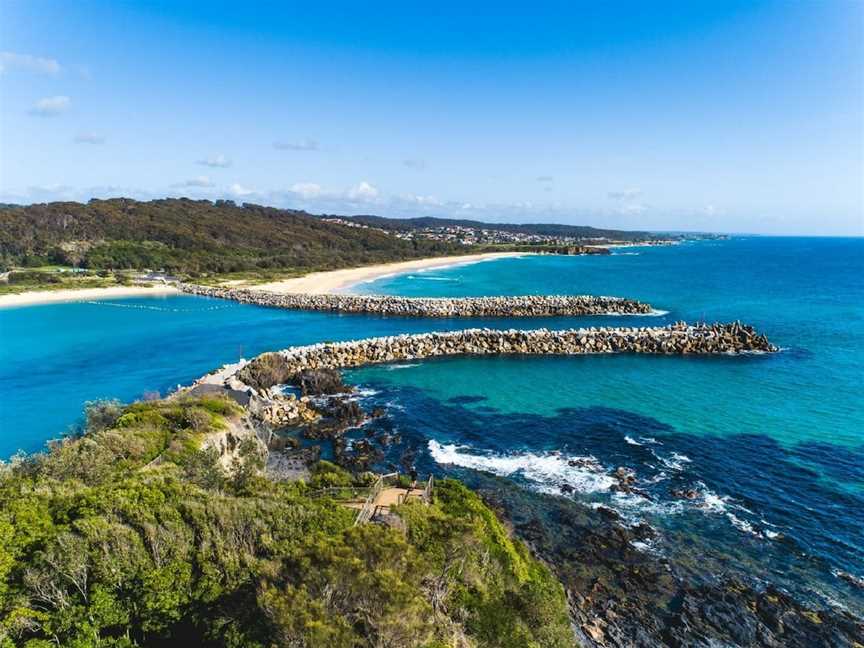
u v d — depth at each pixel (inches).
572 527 1219.9
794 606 977.5
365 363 2650.1
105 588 609.3
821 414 1925.4
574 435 1753.2
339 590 550.6
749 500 1337.4
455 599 720.3
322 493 1057.5
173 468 993.5
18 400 2202.3
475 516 1039.6
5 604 577.3
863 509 1295.5
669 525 1229.7
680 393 2177.7
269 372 2301.9
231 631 560.1
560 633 784.3
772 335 3235.7
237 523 724.0
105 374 2549.2
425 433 1781.5
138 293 5128.0
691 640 899.4
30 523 681.6
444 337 2906.0
